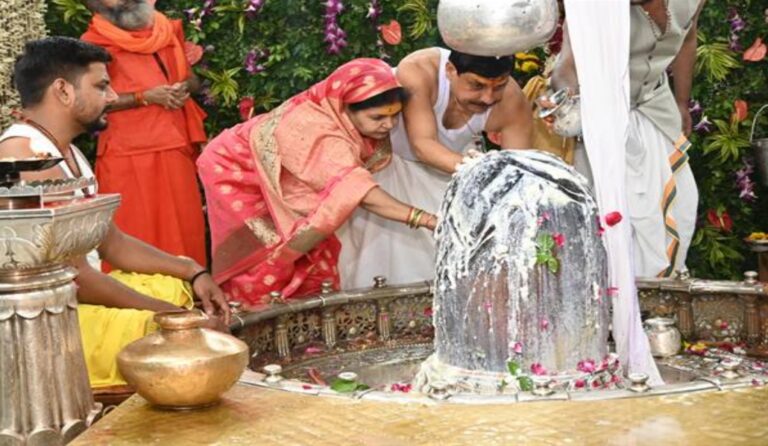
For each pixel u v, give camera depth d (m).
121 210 4.18
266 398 1.90
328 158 3.12
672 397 1.78
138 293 2.69
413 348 2.91
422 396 1.84
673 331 2.73
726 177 4.60
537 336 2.15
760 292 2.76
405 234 3.57
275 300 2.81
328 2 4.38
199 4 4.43
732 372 1.90
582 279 2.17
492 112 3.26
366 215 3.53
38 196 1.90
